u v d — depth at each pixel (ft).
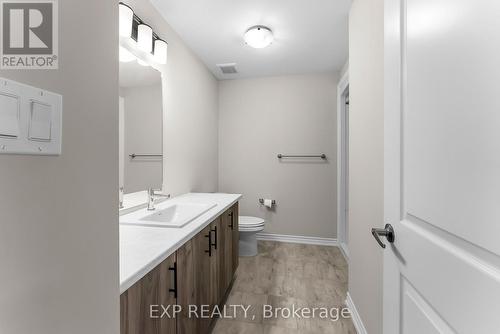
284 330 5.23
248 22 6.68
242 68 9.86
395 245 2.68
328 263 8.61
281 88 10.63
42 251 1.41
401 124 2.57
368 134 4.54
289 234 10.70
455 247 1.79
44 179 1.43
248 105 10.94
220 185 11.23
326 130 10.29
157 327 2.92
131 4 5.11
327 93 10.27
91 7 1.75
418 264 2.24
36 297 1.38
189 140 8.04
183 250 3.65
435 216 1.99
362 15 4.91
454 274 1.77
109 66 1.92
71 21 1.59
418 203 2.25
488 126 1.48
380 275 3.97
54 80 1.48
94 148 1.78
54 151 1.47
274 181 10.78
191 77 8.19
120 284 2.21
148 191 5.46
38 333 1.39
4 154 1.23
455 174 1.76
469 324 1.62
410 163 2.40
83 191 1.69
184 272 3.68
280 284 7.16
